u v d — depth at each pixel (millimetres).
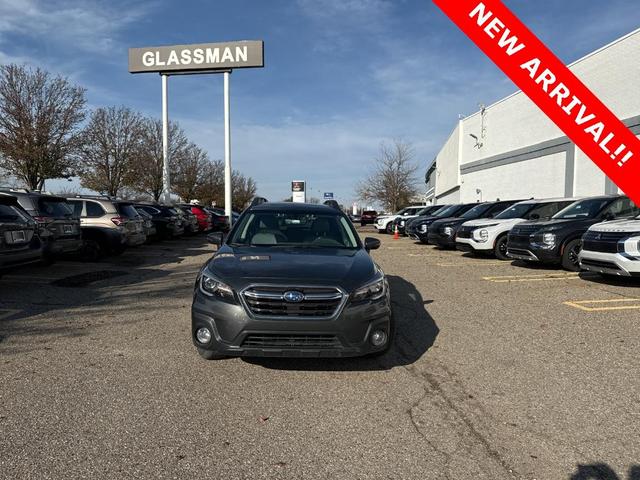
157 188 36812
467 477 2748
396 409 3623
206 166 48375
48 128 24234
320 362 4602
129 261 12469
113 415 3473
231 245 5281
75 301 7281
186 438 3166
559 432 3266
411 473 2787
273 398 3801
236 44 27375
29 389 3910
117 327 5797
